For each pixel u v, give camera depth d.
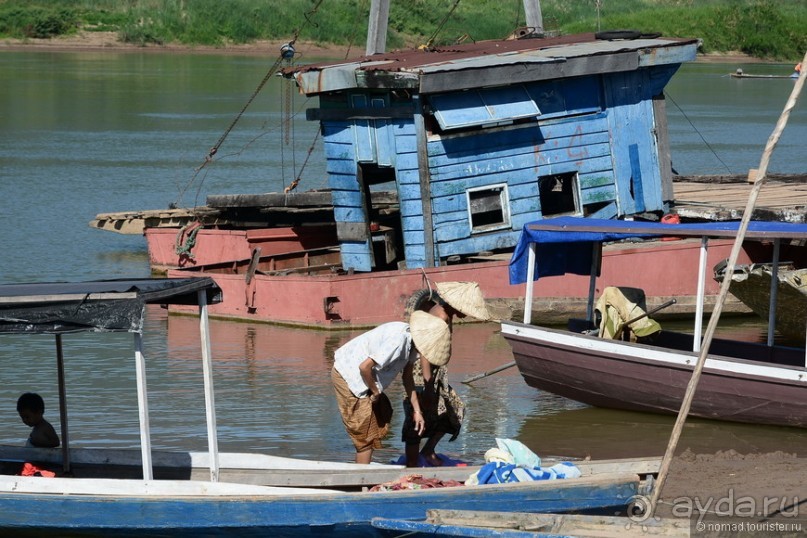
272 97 113.50
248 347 33.88
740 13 163.25
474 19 147.12
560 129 38.44
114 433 25.48
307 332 35.84
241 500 19.08
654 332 28.05
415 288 36.47
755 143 86.06
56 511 19.22
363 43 154.25
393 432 25.98
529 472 20.14
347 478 20.61
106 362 31.89
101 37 157.75
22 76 124.00
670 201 40.62
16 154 75.06
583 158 38.88
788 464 23.11
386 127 36.91
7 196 60.06
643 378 26.36
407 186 36.94
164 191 62.38
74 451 21.95
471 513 18.84
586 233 26.95
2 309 18.09
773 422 25.88
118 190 62.50
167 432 25.59
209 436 20.25
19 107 100.94
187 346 33.97
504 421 26.88
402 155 36.81
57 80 121.19
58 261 46.16
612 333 27.91
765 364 25.19
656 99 40.19
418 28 145.75
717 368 25.53
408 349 20.25
